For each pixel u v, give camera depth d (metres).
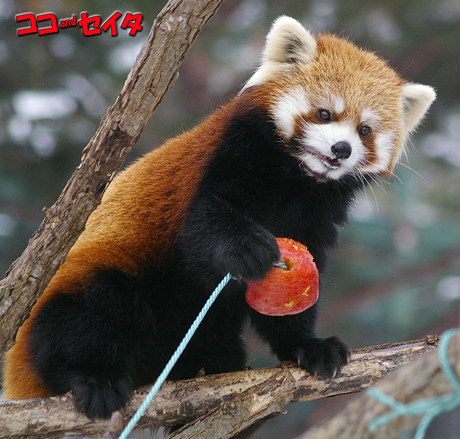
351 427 2.97
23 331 5.91
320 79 6.71
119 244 6.27
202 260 5.71
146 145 16.06
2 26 15.39
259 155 6.36
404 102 7.48
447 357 2.69
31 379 5.82
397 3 16.16
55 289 5.89
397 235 15.85
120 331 5.89
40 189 15.64
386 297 15.40
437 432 12.66
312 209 6.75
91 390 5.16
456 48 16.20
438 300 15.64
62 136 15.33
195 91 16.64
